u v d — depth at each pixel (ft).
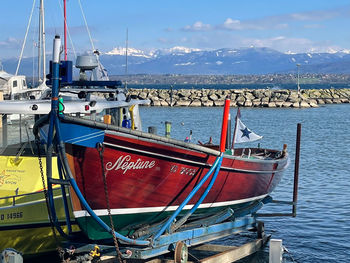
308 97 352.90
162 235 34.32
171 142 32.19
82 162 29.91
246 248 41.57
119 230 34.40
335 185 74.49
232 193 41.09
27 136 36.65
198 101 311.88
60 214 35.81
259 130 165.48
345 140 136.15
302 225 54.03
